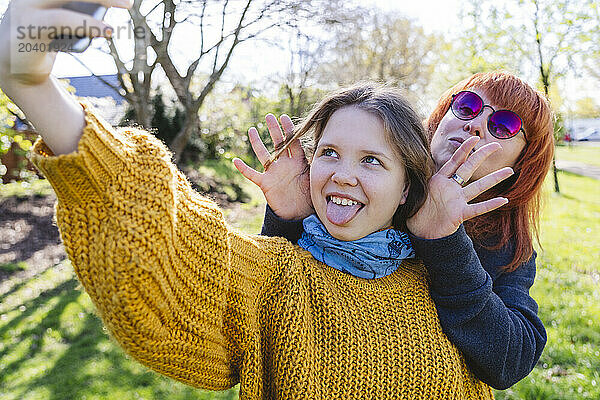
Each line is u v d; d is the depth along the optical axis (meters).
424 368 1.16
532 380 3.81
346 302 1.16
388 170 1.16
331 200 1.17
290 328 1.07
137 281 0.81
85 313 5.50
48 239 8.84
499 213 1.51
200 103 8.90
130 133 0.94
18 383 4.07
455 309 1.22
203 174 13.95
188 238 0.94
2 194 11.14
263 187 1.34
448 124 1.50
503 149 1.47
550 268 7.05
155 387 3.93
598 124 35.44
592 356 4.28
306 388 1.05
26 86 0.76
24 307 5.76
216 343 1.00
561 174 21.14
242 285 1.03
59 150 0.80
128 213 0.83
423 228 1.20
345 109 1.19
